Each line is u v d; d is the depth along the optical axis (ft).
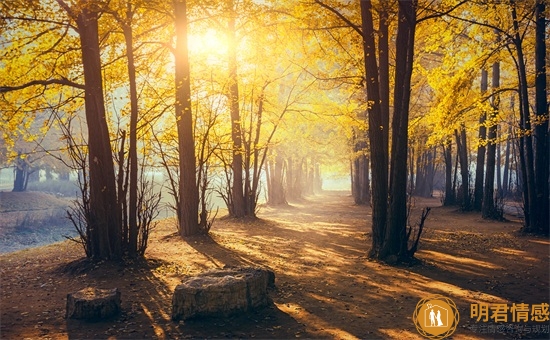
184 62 39.91
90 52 30.45
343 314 20.76
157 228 53.83
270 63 57.41
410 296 24.07
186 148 43.42
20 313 20.30
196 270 29.55
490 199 67.15
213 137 54.03
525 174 51.08
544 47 49.42
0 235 73.77
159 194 33.81
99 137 30.55
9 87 27.71
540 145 50.11
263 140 74.69
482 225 59.62
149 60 40.81
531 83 54.80
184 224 43.80
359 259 34.47
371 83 35.22
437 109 51.11
